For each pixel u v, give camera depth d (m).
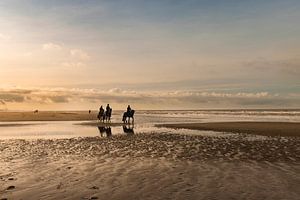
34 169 13.84
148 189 10.35
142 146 21.70
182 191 10.07
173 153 18.34
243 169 13.55
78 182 11.36
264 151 18.64
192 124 43.84
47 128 41.47
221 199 9.20
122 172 13.11
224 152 18.48
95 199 9.27
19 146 22.50
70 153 18.80
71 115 92.69
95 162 15.54
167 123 49.91
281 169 13.45
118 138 27.34
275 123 41.94
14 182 11.38
